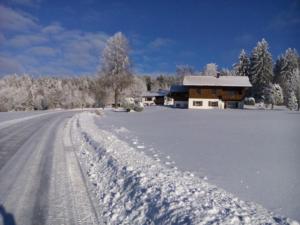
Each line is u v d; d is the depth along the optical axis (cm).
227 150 1263
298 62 8450
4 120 2872
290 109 5719
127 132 1998
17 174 851
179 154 1168
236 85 6325
